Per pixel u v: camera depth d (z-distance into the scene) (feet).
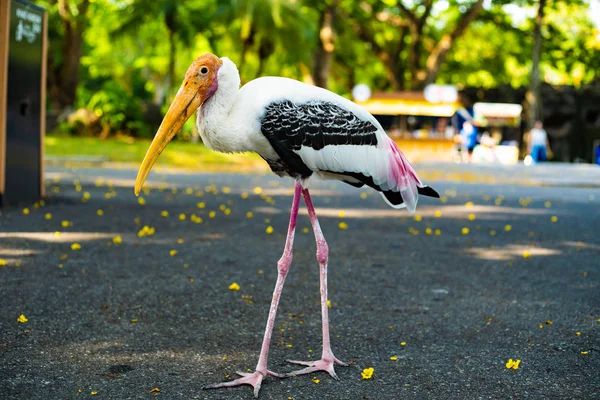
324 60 111.24
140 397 11.62
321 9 112.47
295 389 12.12
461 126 111.55
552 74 167.73
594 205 46.65
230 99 12.35
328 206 41.32
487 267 23.49
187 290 19.01
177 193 46.19
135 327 15.56
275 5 99.09
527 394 12.06
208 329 15.56
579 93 130.41
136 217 33.17
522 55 135.13
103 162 71.26
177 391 11.91
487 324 16.44
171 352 13.96
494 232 31.94
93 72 154.92
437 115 106.83
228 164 76.07
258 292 19.04
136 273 20.90
